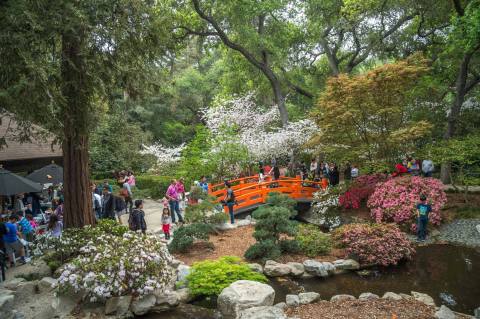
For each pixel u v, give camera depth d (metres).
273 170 19.48
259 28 23.39
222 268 8.84
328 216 15.81
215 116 22.92
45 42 7.98
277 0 20.83
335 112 14.40
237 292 7.67
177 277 9.09
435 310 7.26
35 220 12.91
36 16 7.55
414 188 14.11
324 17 21.77
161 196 20.89
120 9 9.03
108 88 9.59
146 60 10.16
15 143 15.71
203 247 11.42
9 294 7.70
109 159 24.41
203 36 24.34
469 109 19.89
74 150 10.21
